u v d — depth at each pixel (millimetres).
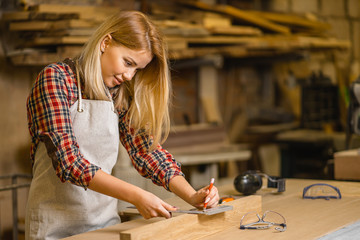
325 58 7895
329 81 6945
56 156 1556
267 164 6648
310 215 1833
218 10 5516
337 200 2113
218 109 6707
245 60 6691
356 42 8461
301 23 6559
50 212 1763
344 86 7637
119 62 1690
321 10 7910
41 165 1771
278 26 6062
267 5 7137
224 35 5309
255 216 1796
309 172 6227
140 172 1877
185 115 6125
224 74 6820
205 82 6289
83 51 1760
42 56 3816
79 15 3883
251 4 6918
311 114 6633
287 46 5895
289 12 7273
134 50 1679
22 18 3906
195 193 1710
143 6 5309
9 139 4191
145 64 1741
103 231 1648
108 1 5020
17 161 4238
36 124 1606
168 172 1807
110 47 1698
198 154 5246
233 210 1696
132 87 1880
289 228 1647
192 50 4938
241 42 5391
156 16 5234
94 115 1743
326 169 3234
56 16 3852
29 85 4312
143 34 1690
